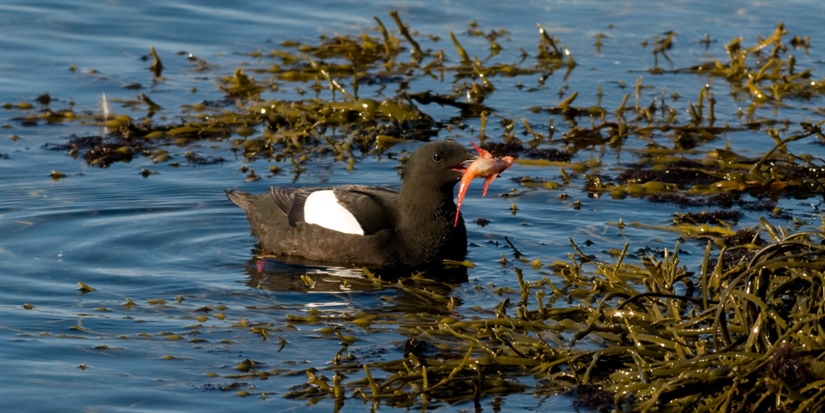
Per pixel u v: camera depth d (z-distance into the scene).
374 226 13.76
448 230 13.70
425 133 18.89
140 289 12.55
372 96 20.52
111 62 22.05
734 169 16.77
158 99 20.25
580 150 18.14
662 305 11.41
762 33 23.83
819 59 22.31
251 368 10.34
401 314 11.84
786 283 9.43
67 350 10.67
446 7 25.55
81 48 22.61
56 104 19.92
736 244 13.60
